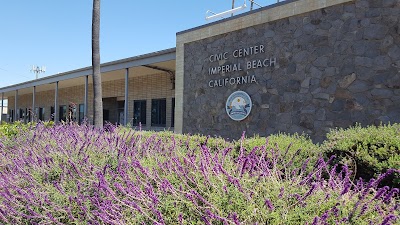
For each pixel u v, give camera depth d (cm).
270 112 898
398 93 687
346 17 766
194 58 1129
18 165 382
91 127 577
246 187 236
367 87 729
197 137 580
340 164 391
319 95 804
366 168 376
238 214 210
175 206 237
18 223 300
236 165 288
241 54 978
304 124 827
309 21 829
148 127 1791
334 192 239
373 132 432
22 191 309
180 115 1162
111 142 429
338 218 204
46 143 479
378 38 718
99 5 1140
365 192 237
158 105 1748
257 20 939
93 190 306
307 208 213
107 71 1580
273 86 896
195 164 288
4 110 3825
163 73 1717
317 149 460
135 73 1755
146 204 243
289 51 867
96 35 1127
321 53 805
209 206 225
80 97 2297
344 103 761
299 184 258
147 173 280
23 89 2583
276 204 218
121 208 260
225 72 1023
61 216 288
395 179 343
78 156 385
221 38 1042
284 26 880
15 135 684
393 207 216
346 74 761
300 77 841
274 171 279
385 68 706
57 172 355
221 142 553
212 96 1059
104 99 2141
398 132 427
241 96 966
